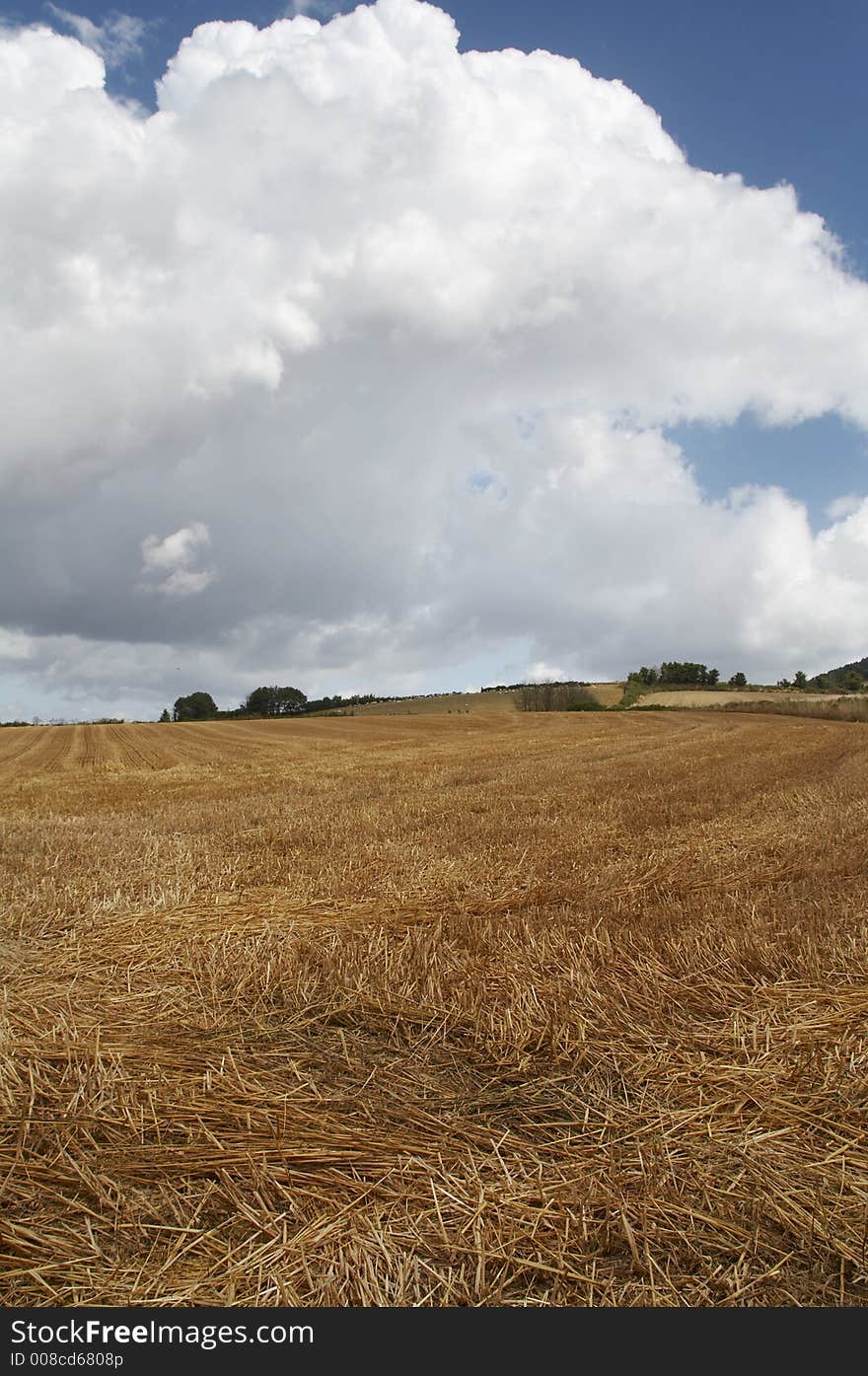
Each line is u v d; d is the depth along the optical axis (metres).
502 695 104.62
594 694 100.25
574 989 5.16
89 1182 3.31
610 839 10.38
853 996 5.05
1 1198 3.23
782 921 6.43
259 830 11.91
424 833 11.19
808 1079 4.12
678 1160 3.46
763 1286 2.80
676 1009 4.97
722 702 91.31
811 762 22.92
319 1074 4.32
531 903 7.40
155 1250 2.96
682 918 6.64
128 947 6.39
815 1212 3.14
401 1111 3.90
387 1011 5.05
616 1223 3.05
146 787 22.50
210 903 7.62
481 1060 4.44
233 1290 2.76
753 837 10.35
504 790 16.84
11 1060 4.35
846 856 8.85
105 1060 4.45
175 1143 3.63
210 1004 5.27
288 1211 3.16
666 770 20.55
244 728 65.00
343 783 20.91
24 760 37.78
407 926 6.82
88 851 10.11
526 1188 3.26
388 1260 2.87
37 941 6.54
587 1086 4.12
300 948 6.24
